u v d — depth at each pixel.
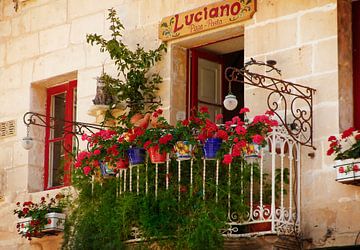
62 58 13.71
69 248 12.00
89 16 13.54
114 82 12.67
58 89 13.98
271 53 11.62
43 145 13.91
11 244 13.64
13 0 14.41
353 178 10.36
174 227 11.06
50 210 12.94
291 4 11.55
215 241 10.75
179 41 12.52
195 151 11.09
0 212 13.88
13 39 14.34
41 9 14.11
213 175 11.16
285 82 10.97
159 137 11.29
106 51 13.20
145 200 11.27
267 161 11.20
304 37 11.38
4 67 14.34
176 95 12.49
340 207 10.70
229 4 12.05
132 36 12.98
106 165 11.71
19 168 13.84
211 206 10.91
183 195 11.16
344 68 11.15
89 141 11.85
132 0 13.07
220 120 12.18
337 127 10.93
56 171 13.80
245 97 11.77
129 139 11.44
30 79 14.01
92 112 12.77
